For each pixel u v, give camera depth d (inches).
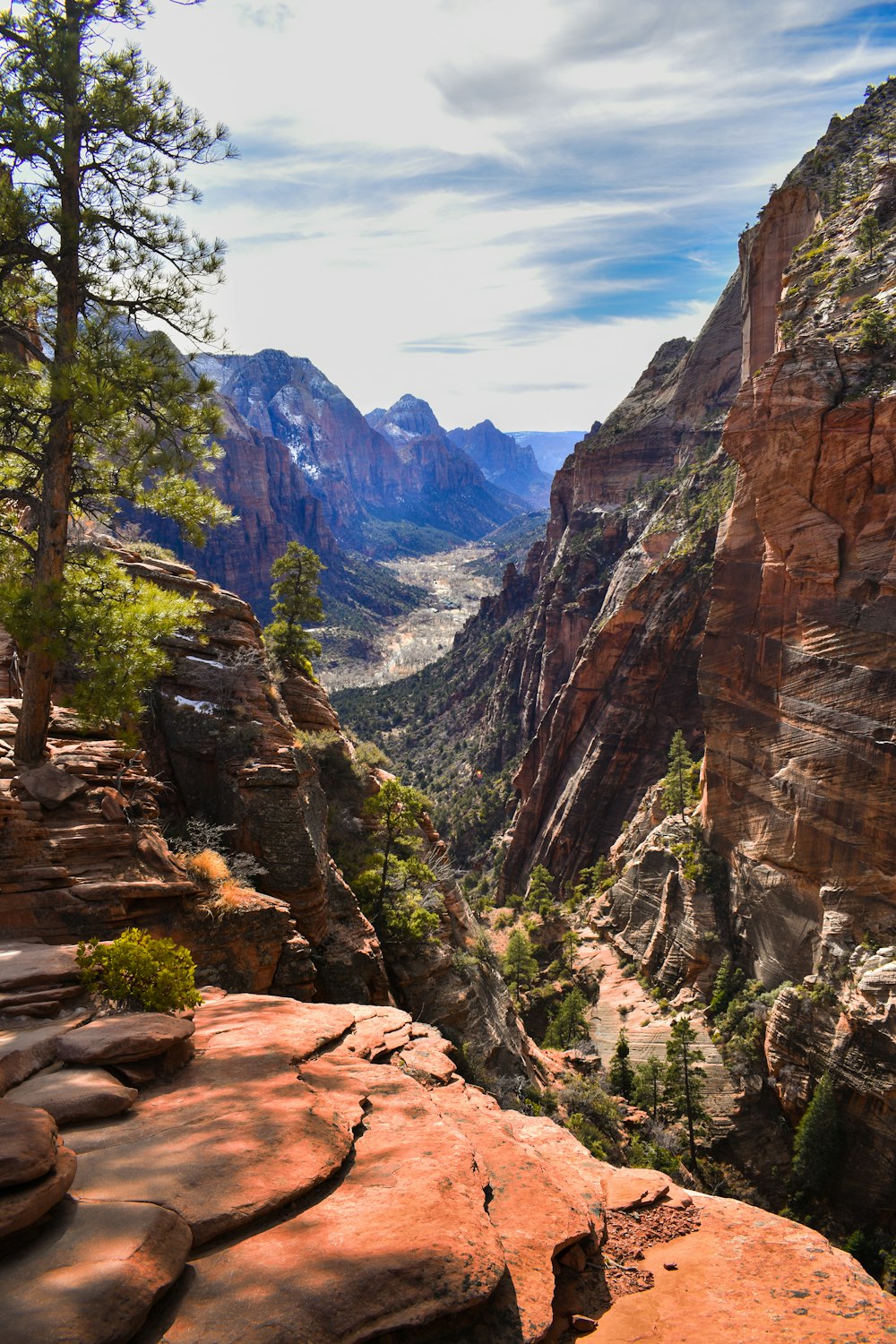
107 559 755.4
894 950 1699.1
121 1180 261.9
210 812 998.4
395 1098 364.8
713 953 2301.9
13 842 594.9
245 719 1032.2
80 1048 350.3
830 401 1969.7
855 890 1839.3
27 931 562.3
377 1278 227.3
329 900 1096.8
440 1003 1302.9
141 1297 201.6
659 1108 1843.0
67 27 641.0
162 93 662.5
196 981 676.7
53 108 652.7
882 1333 271.7
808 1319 280.4
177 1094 343.6
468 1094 438.6
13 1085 334.3
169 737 1013.2
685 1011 2251.5
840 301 2288.4
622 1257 318.0
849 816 1859.0
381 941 1312.7
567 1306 285.6
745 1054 1910.7
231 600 1134.4
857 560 1904.5
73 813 650.2
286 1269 229.0
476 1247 248.1
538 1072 1668.3
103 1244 219.8
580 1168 383.6
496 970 1780.3
